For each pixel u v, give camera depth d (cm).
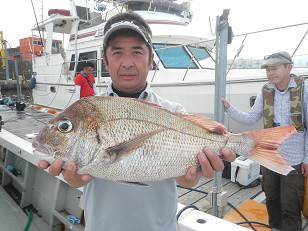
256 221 354
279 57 324
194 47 834
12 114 1038
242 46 575
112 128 155
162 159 160
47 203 418
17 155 481
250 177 457
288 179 332
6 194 509
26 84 1758
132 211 173
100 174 155
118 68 183
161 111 165
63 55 1045
